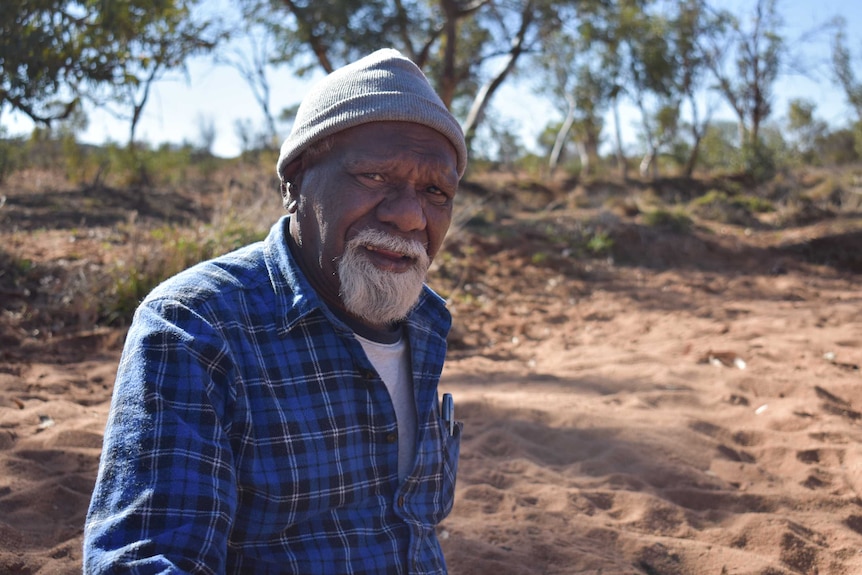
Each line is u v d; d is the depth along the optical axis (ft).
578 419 15.39
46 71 26.68
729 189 70.74
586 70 85.66
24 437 12.87
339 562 4.69
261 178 45.85
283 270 4.92
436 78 72.13
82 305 20.88
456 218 37.88
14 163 47.24
